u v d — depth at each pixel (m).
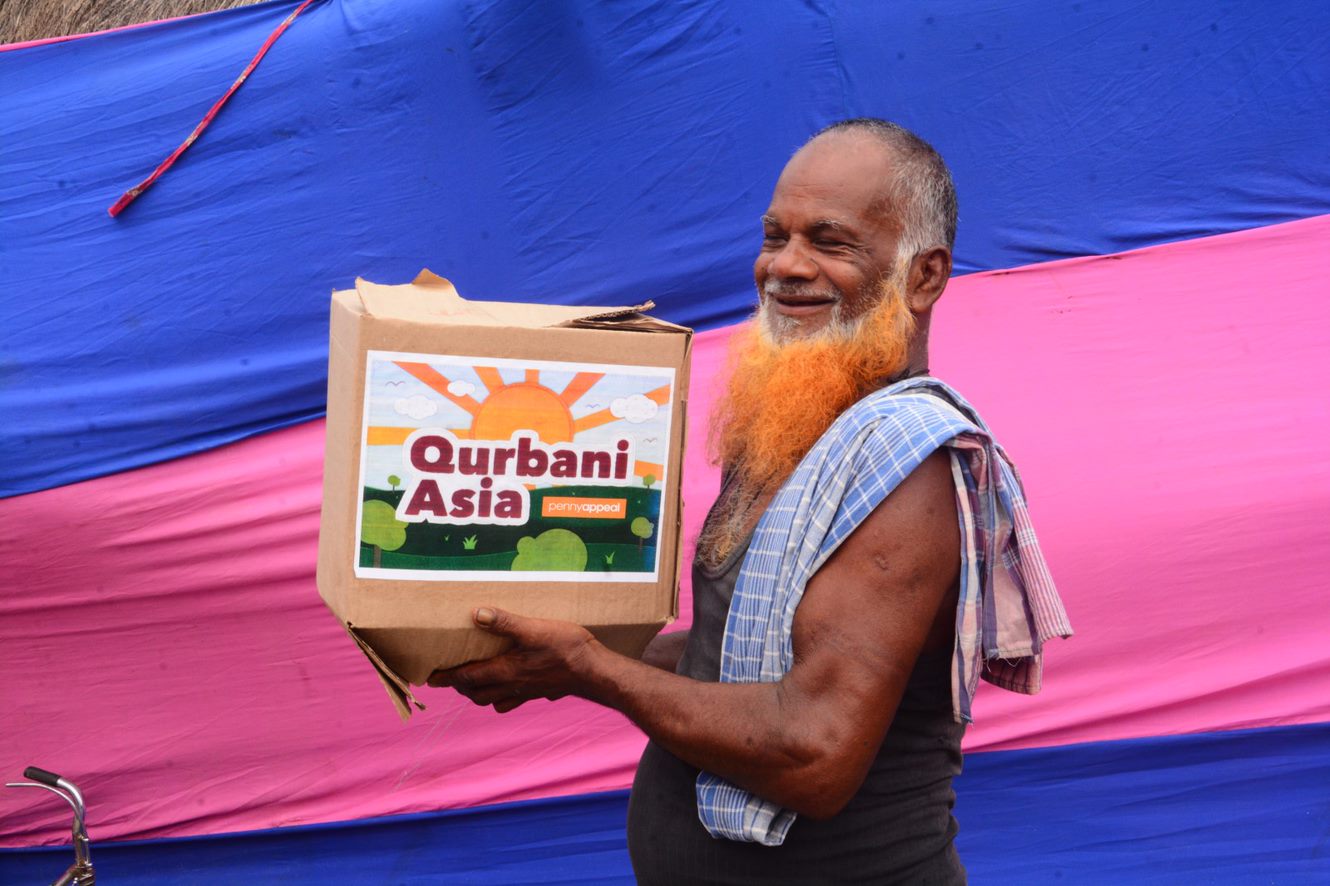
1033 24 2.74
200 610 2.76
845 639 1.24
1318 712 2.73
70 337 2.72
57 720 2.76
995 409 2.72
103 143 2.73
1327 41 2.73
